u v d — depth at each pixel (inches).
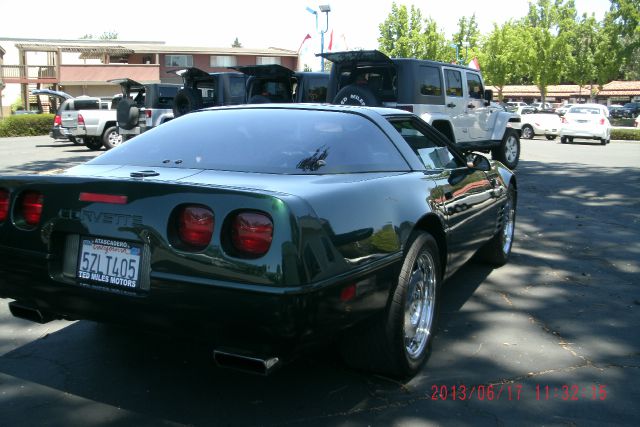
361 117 138.6
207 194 97.3
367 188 115.4
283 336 92.4
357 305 105.6
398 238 117.7
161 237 98.7
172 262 97.6
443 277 149.3
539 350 142.7
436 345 145.4
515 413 112.7
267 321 91.6
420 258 129.4
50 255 109.6
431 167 152.9
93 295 105.4
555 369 132.3
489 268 217.2
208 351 139.8
